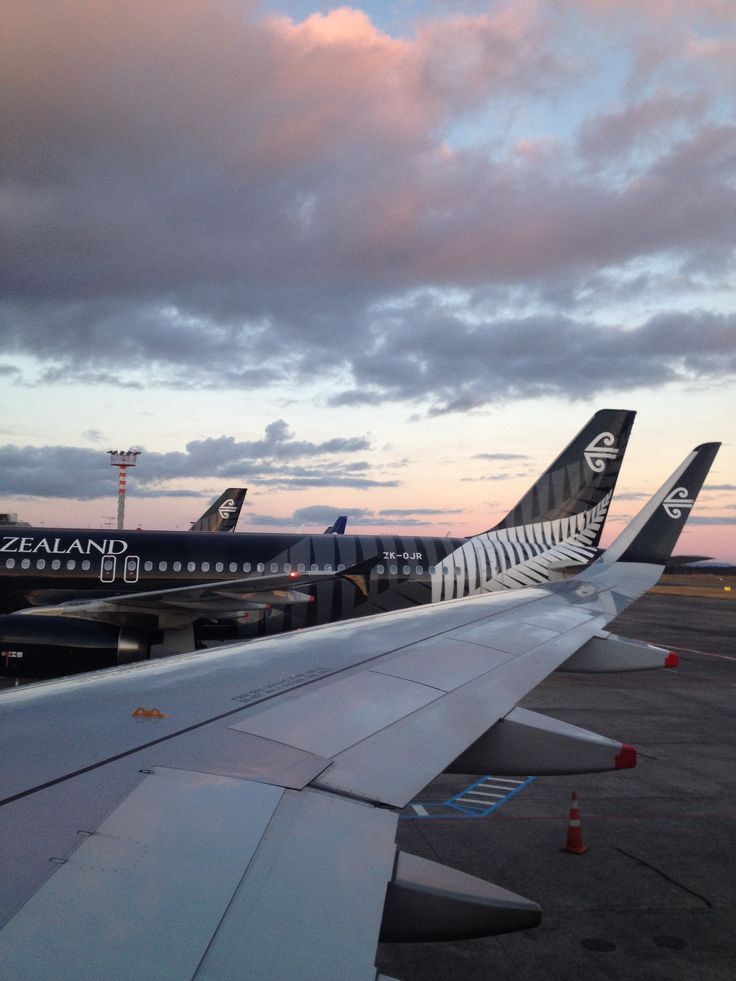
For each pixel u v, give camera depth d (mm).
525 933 6527
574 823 8375
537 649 6234
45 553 19641
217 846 2213
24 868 1962
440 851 8367
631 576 10492
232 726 3514
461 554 20703
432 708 4219
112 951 1613
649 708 16734
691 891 7422
